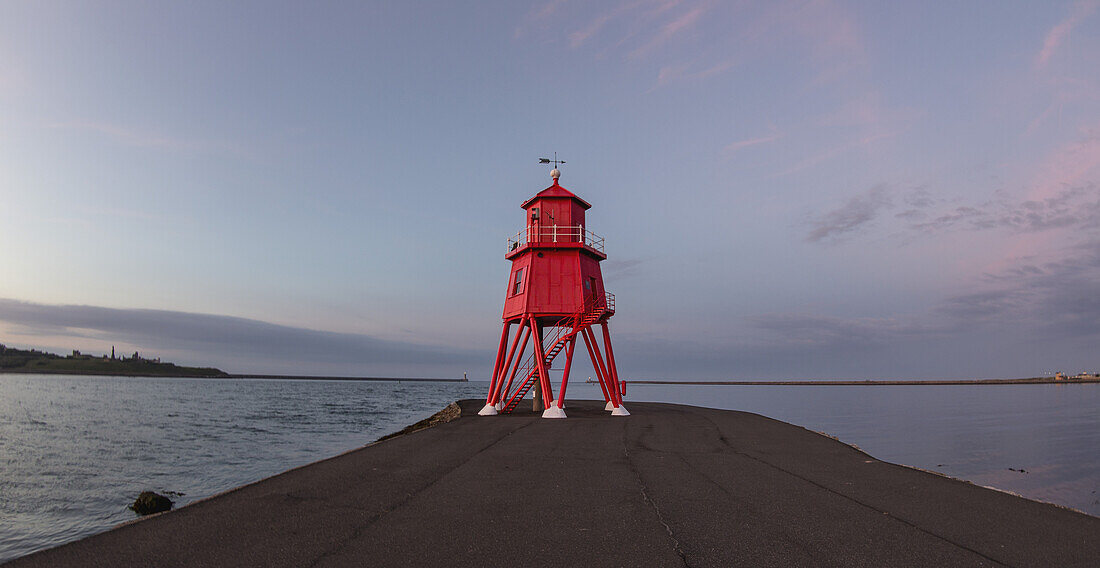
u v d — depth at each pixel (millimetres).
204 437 37094
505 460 15219
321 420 51125
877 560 7211
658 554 7359
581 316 28531
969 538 8242
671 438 20469
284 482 11820
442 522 8844
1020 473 25266
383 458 15391
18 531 15836
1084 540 8203
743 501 10570
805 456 16703
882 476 13414
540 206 30109
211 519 8781
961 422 52562
